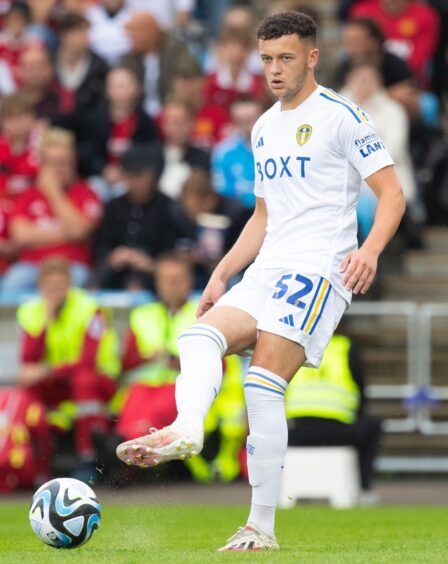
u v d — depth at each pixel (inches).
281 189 818.2
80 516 788.0
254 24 2249.0
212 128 2074.3
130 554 768.3
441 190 2032.5
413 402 1786.4
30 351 1648.6
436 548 854.5
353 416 1507.1
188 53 2117.4
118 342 1764.3
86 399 1628.9
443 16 2187.5
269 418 789.9
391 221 792.3
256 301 808.9
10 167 1945.1
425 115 2082.9
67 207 1856.5
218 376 777.6
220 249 1787.6
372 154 802.2
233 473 1674.5
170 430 734.5
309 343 797.2
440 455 1790.1
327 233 807.7
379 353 1856.5
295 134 813.9
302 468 1454.2
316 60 818.8
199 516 1242.0
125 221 1822.1
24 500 1496.1
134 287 1774.1
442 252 2001.7
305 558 741.3
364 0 2171.5
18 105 1940.2
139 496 1503.4
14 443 1590.8
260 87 2101.4
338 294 808.3
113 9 2249.0
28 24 2234.3
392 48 2130.9
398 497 1550.2
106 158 1993.1
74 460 1673.2
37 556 754.8
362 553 796.6
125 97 1977.1
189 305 1640.0
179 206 1813.5
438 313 1807.3
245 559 729.6
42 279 1648.6
